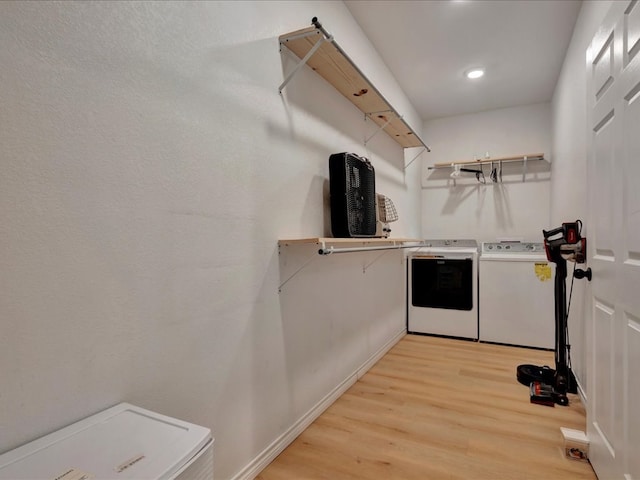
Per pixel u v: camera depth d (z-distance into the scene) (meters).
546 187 3.95
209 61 1.31
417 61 3.09
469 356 3.16
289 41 1.70
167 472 0.69
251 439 1.51
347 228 1.93
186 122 1.21
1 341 0.76
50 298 0.84
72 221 0.88
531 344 3.42
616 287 1.31
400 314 3.75
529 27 2.59
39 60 0.82
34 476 0.67
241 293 1.46
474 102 3.97
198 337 1.25
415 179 4.26
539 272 3.39
